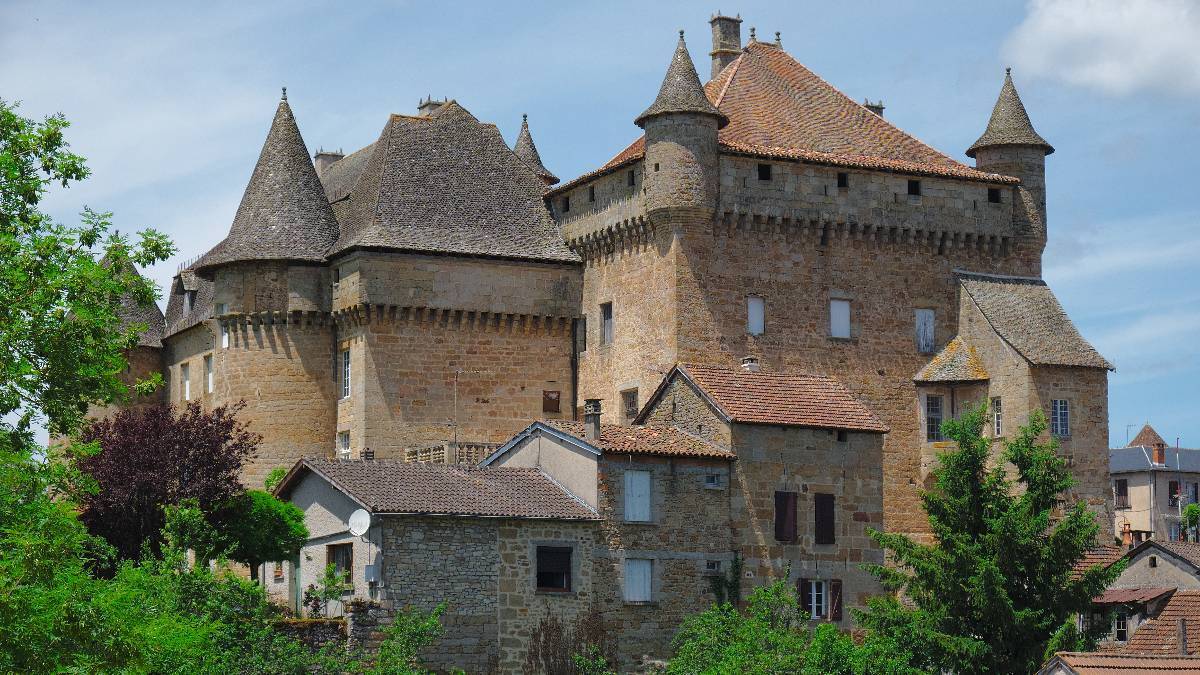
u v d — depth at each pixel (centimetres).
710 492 6272
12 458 3919
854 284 7669
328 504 6081
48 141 4312
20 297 4075
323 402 7731
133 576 4906
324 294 7775
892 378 7675
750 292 7450
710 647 5612
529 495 6053
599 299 7794
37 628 3691
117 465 6506
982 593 5844
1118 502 12119
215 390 7938
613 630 5988
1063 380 7544
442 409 7594
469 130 8075
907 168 7762
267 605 5612
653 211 7362
